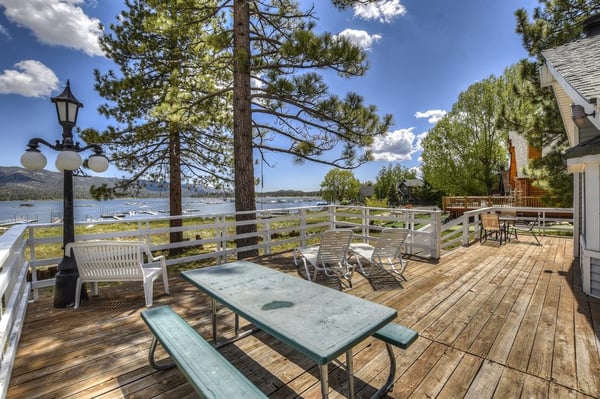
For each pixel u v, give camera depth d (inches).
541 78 177.3
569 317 113.8
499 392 71.6
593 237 136.3
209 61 260.1
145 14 290.4
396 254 171.6
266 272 97.3
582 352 89.2
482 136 722.8
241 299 73.5
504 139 700.7
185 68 280.4
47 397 70.4
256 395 47.1
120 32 299.0
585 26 206.5
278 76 204.7
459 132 745.0
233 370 54.1
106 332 103.0
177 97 231.5
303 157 241.3
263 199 284.8
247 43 222.1
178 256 317.7
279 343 96.5
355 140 230.7
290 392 72.8
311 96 207.9
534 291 142.7
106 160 132.0
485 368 81.5
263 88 217.3
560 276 166.7
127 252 123.6
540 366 82.2
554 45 255.1
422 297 135.5
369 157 237.3
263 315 63.7
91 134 281.0
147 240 168.6
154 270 135.9
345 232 157.8
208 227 192.7
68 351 90.7
